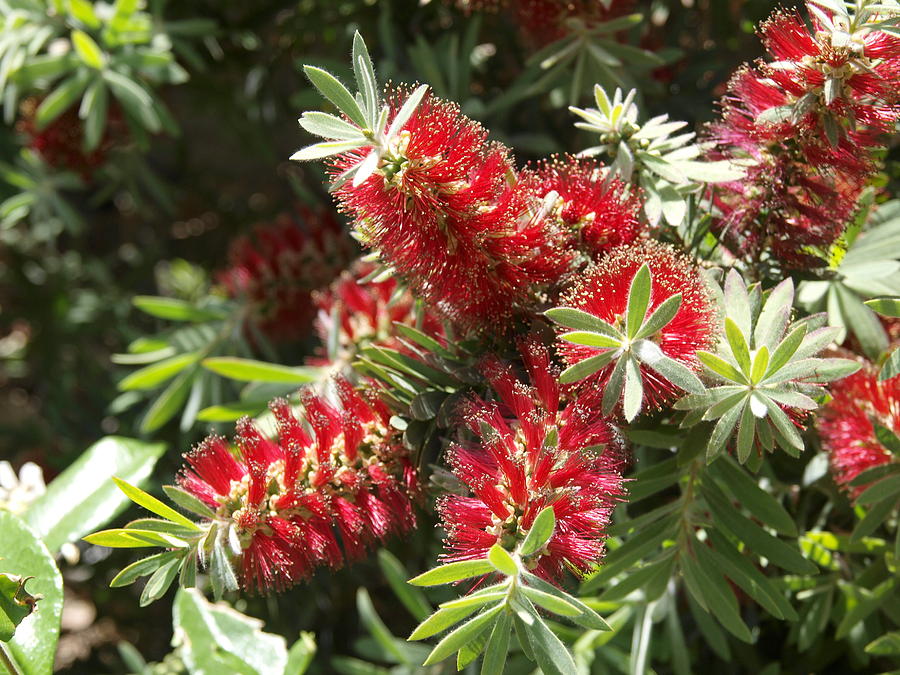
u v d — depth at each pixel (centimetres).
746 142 44
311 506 39
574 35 56
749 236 44
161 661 84
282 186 97
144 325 98
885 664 57
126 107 66
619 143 43
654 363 37
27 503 54
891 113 41
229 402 68
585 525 36
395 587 58
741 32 66
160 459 76
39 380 106
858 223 48
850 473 46
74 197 111
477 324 42
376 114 37
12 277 104
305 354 75
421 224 38
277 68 80
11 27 65
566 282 41
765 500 45
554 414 39
